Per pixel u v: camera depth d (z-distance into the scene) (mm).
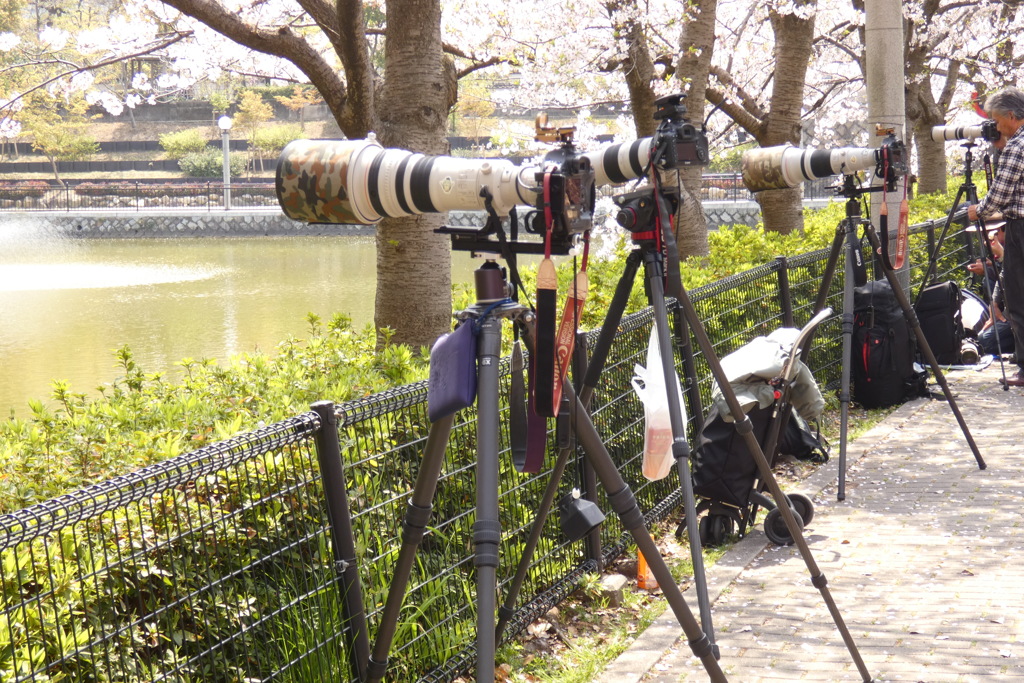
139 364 13617
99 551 2529
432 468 2559
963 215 11109
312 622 2928
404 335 6137
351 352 5520
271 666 2824
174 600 2578
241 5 8984
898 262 5555
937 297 8375
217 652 2697
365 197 2264
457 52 8805
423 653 3387
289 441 2799
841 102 24891
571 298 2402
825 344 7793
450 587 3553
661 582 2664
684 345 4781
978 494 5309
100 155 72562
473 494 3676
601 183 2857
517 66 12688
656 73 10523
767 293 6809
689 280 7168
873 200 8188
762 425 4723
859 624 3852
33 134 63906
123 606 2537
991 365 8484
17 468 3404
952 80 19172
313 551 3004
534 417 2414
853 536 4816
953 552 4531
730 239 9992
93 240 44250
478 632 2146
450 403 2258
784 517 3383
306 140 2350
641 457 5023
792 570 4449
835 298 8078
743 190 41750
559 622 4055
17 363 14016
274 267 29812
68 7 48906
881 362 7266
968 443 6027
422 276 6125
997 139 6738
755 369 4648
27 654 2277
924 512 5086
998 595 4031
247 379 4727
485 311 2326
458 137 56375
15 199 55625
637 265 3014
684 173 9648
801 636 3779
